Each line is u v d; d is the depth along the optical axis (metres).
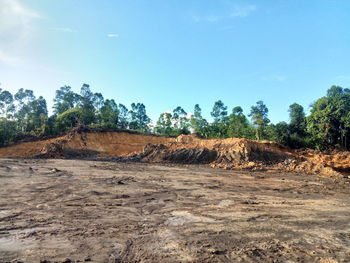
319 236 7.81
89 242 6.91
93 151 48.72
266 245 6.97
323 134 45.12
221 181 19.75
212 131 62.56
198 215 9.92
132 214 9.95
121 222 8.85
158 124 70.06
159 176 21.91
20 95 77.31
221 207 11.36
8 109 71.75
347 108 45.31
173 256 6.12
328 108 45.78
